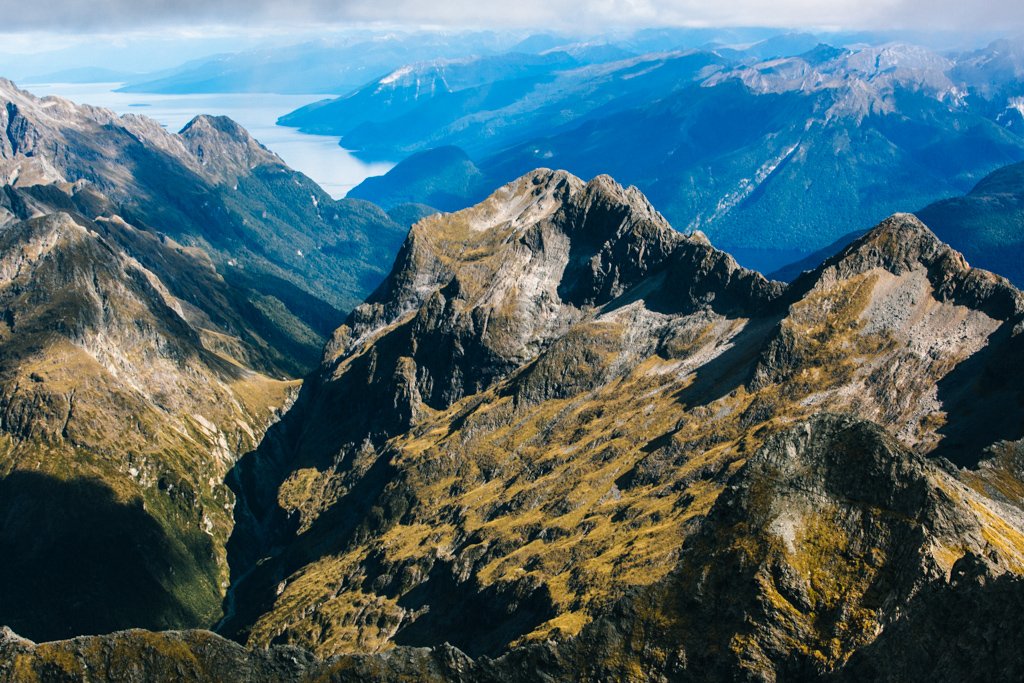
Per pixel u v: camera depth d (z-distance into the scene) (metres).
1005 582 81.50
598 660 98.69
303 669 114.31
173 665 116.19
